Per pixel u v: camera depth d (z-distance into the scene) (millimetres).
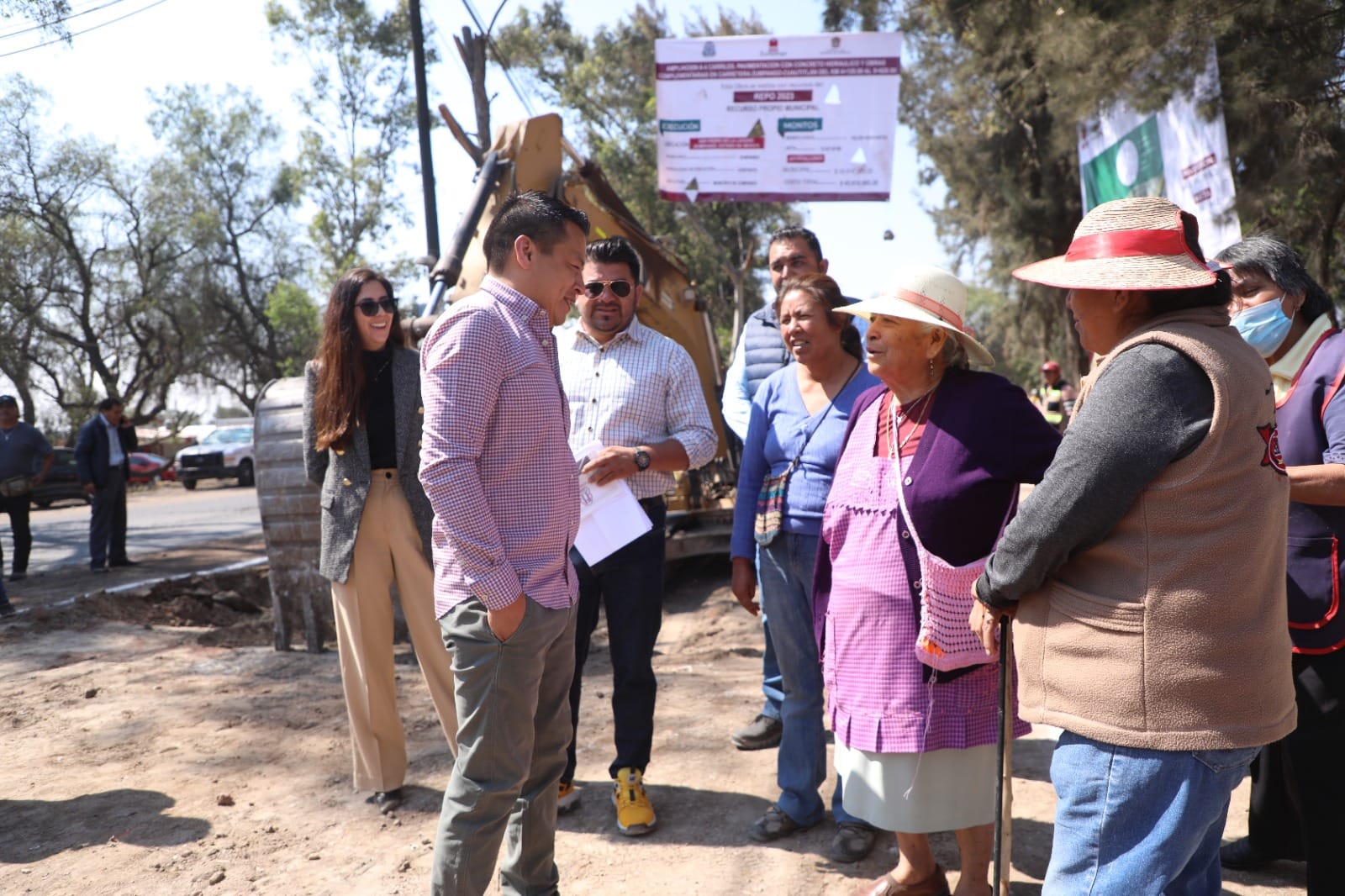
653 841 3561
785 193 10656
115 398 11023
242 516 18344
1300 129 8914
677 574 9336
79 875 3361
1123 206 2131
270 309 39000
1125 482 1867
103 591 8570
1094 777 1944
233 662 6105
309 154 36281
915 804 2781
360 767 3889
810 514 3477
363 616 3824
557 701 2895
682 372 3889
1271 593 1940
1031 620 2070
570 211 2793
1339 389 2740
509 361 2631
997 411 2723
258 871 3383
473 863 2635
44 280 35156
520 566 2637
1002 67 14297
